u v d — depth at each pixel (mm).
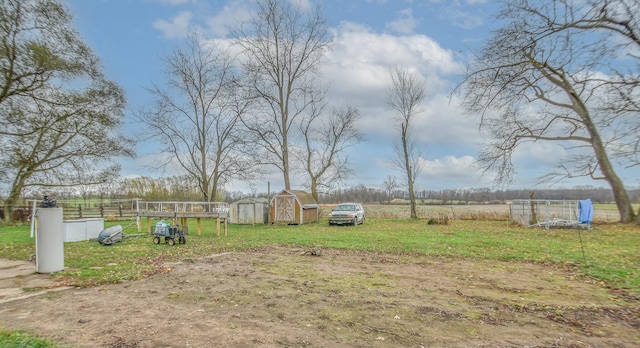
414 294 6496
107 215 28828
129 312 5363
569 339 4496
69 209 27016
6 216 23797
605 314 5492
